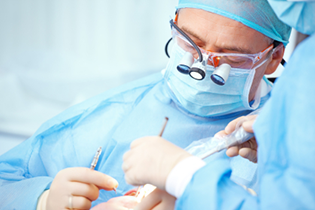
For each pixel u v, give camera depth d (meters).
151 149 0.70
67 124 1.34
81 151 1.28
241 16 0.98
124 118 1.34
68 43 3.09
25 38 3.15
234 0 0.98
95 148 1.28
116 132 1.28
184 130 1.22
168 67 1.17
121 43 3.02
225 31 0.99
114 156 1.23
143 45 2.99
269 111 0.62
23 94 2.96
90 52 3.08
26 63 3.05
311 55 0.57
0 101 2.87
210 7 0.99
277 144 0.59
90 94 2.93
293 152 0.55
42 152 1.29
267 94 1.24
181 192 0.64
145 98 1.36
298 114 0.55
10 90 2.92
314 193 0.53
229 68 1.02
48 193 1.01
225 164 0.67
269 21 1.01
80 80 2.93
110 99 1.40
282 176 0.57
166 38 2.94
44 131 1.30
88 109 1.37
